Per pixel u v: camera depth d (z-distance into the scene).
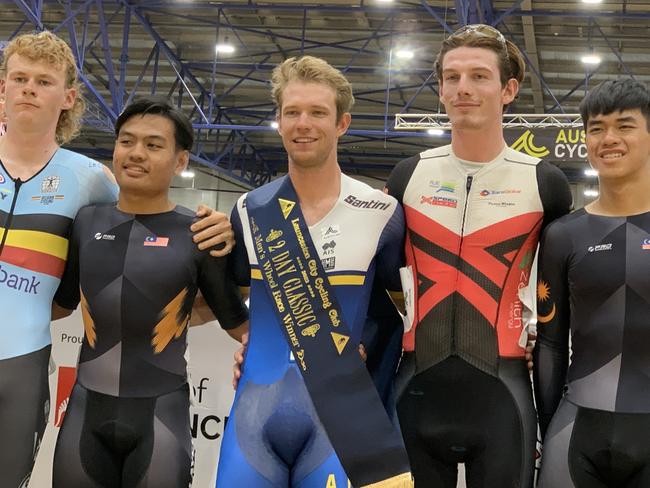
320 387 2.10
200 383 3.31
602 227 2.17
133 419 2.20
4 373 2.27
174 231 2.35
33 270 2.37
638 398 2.03
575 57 11.66
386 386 2.35
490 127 2.31
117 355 2.26
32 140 2.45
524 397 2.21
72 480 2.17
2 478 2.22
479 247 2.29
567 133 8.42
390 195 2.45
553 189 2.32
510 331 2.26
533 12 10.10
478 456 2.21
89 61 12.87
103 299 2.27
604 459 2.03
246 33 11.60
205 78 13.53
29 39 2.42
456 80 2.31
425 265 2.33
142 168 2.30
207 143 16.94
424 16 10.59
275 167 19.22
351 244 2.18
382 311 2.36
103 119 12.70
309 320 2.15
